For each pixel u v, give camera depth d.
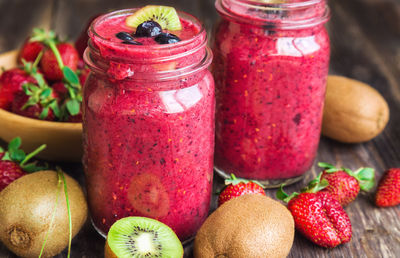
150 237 0.53
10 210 0.53
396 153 0.69
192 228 0.57
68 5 0.94
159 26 0.53
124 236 0.52
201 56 0.53
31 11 0.92
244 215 0.53
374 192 0.63
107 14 0.55
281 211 0.54
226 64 0.60
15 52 0.71
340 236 0.56
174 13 0.55
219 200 0.58
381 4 1.00
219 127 0.62
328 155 0.68
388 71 0.81
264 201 0.54
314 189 0.58
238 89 0.60
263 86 0.59
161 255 0.51
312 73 0.59
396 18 0.95
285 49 0.58
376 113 0.67
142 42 0.52
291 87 0.59
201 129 0.54
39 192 0.54
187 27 0.55
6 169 0.58
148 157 0.52
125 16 0.56
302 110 0.60
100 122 0.52
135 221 0.54
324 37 0.60
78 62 0.68
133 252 0.51
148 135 0.52
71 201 0.55
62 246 0.55
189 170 0.54
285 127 0.61
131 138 0.52
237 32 0.59
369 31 0.91
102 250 0.56
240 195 0.57
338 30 0.90
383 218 0.60
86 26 0.66
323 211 0.57
